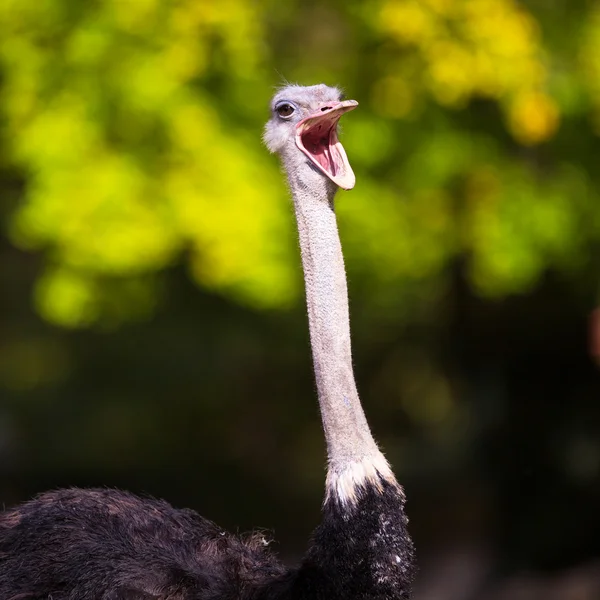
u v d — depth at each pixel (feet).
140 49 52.49
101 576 24.70
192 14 51.60
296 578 24.03
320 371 24.43
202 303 79.82
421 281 67.77
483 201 57.21
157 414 92.17
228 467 91.25
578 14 56.95
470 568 67.00
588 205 59.11
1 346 88.63
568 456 66.74
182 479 88.43
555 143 59.06
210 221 52.01
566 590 59.57
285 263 53.47
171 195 52.44
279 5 56.80
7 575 25.84
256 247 52.26
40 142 52.54
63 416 91.40
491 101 58.49
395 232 56.49
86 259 52.60
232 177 52.65
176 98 52.54
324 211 24.98
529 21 54.70
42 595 25.39
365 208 55.47
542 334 68.28
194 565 25.26
